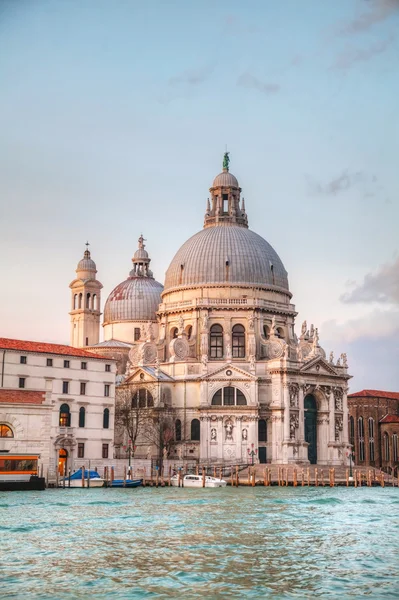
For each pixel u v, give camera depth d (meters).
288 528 66.69
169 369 161.25
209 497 99.75
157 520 71.19
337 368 166.75
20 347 127.94
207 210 181.12
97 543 57.59
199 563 50.44
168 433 154.12
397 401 199.12
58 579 46.06
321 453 162.75
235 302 163.88
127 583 45.22
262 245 173.25
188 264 169.50
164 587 44.41
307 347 168.88
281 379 154.88
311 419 162.88
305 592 43.62
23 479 107.81
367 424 191.88
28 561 50.88
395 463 188.38
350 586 44.88
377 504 91.94
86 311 195.88
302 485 133.50
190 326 166.38
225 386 154.25
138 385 160.50
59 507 83.00
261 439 155.12
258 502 92.19
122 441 158.62
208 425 151.88
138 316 191.38
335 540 59.91
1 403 111.06
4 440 111.00
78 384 133.12
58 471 122.56
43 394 115.19
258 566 49.62
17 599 42.00
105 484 118.94
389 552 54.69
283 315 169.62
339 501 95.88
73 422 131.62
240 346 163.62
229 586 44.69
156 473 133.00
